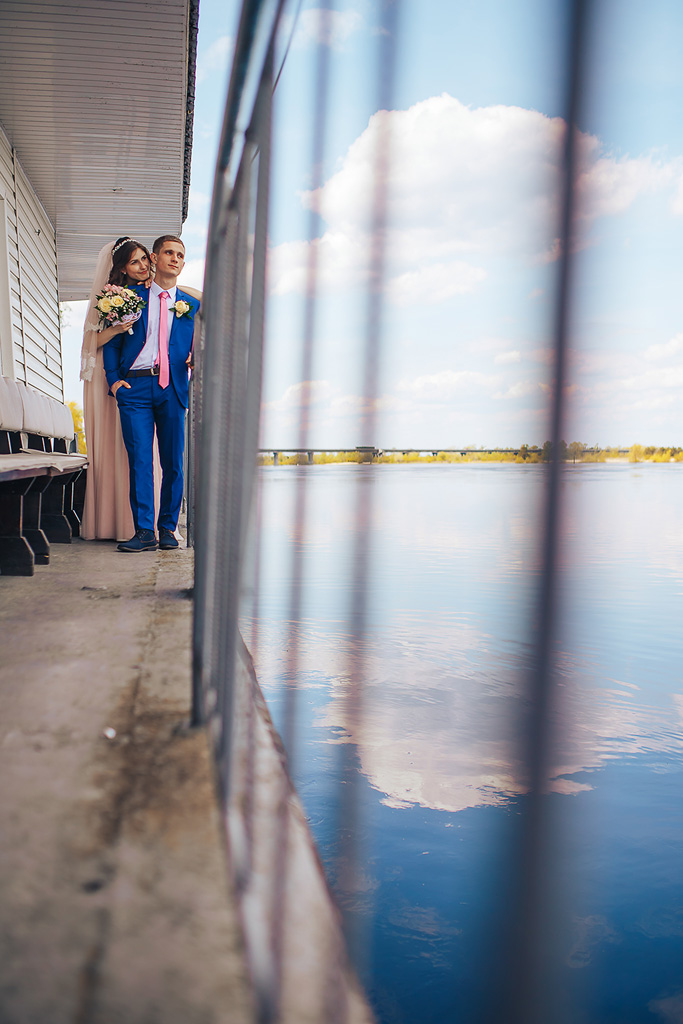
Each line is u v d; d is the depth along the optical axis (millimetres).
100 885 1038
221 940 913
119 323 4434
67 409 7730
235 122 1198
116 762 1475
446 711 3043
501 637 3908
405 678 3549
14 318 7879
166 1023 765
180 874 1065
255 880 1036
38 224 9281
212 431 1648
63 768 1450
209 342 1664
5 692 1924
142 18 5352
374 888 1744
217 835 1185
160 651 2326
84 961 871
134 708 1806
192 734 1634
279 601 4668
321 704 3203
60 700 1863
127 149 7715
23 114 6910
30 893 1018
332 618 4547
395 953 1526
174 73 6164
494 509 12211
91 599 3123
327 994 805
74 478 5637
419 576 6496
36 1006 792
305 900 987
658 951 1609
